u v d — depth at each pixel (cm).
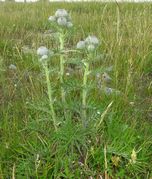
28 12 308
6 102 132
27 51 167
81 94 121
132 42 176
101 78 137
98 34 200
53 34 103
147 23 200
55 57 158
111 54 163
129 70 142
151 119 124
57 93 125
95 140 105
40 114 116
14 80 151
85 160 98
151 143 108
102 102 124
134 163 97
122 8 283
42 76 142
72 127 103
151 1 293
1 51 189
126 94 130
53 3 382
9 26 241
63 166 97
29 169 96
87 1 358
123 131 108
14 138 107
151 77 158
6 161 100
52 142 104
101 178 95
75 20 246
